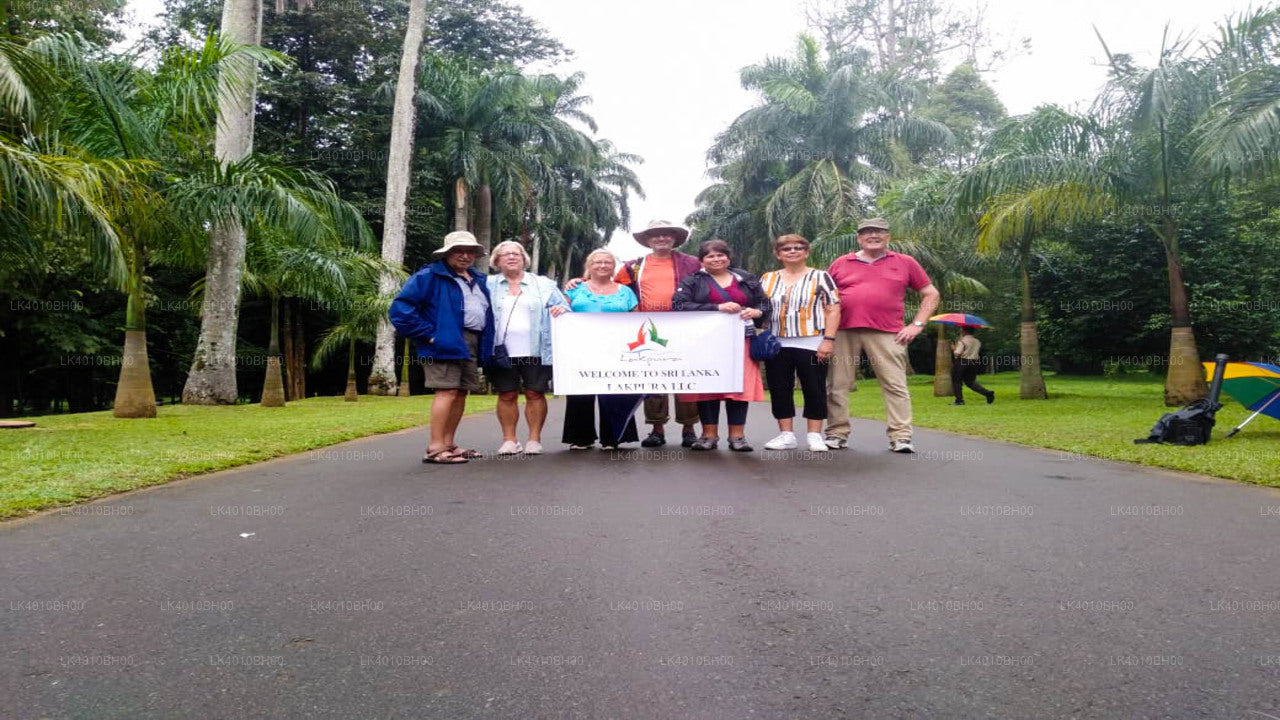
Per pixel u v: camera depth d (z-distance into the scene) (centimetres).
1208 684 206
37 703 199
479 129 3269
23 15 1465
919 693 203
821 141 2883
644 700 200
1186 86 1339
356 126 2980
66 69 1029
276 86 2797
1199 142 1286
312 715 193
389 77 3036
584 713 193
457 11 3634
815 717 191
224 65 1211
